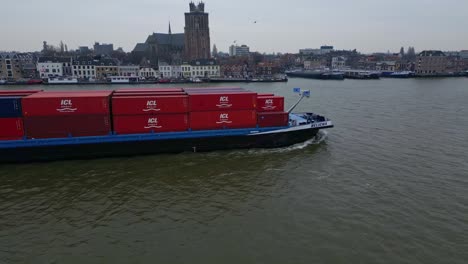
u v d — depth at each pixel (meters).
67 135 33.56
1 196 26.33
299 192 26.98
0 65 157.88
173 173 31.23
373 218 22.72
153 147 36.12
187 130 36.75
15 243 20.12
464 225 21.80
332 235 20.78
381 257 18.62
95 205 24.91
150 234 21.03
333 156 36.16
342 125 52.19
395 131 48.03
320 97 93.12
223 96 36.94
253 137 38.38
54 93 36.62
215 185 28.56
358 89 121.69
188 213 23.69
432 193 26.52
